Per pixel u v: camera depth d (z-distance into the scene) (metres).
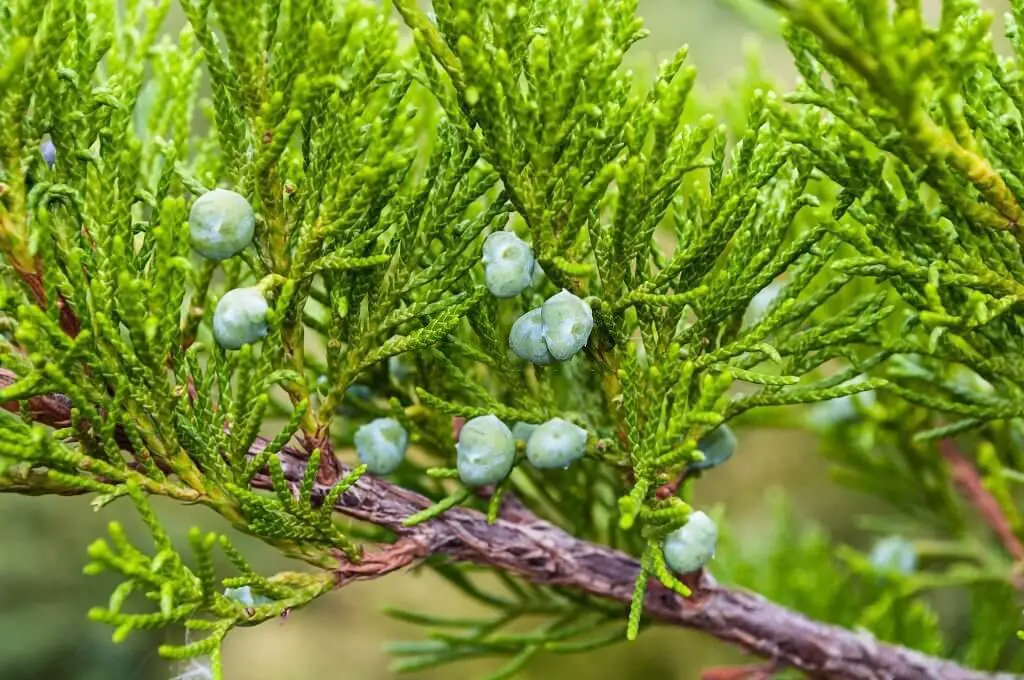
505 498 0.29
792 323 0.28
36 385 0.26
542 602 0.32
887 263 0.27
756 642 0.30
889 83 0.25
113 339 0.26
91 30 0.27
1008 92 0.27
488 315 0.28
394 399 0.28
